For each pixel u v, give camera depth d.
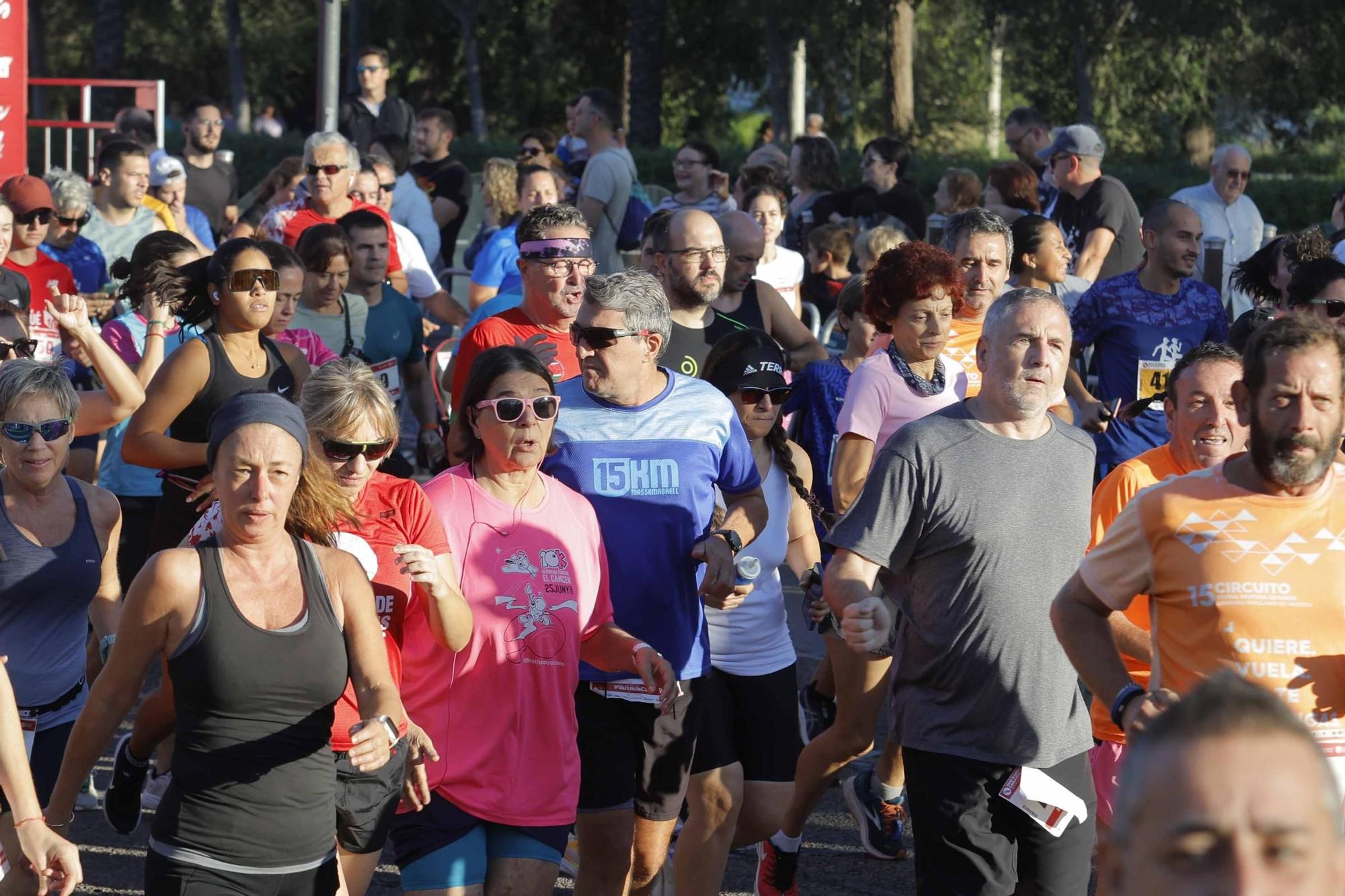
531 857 10.06
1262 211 50.91
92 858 13.98
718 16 94.50
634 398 11.37
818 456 15.45
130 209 25.67
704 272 15.72
